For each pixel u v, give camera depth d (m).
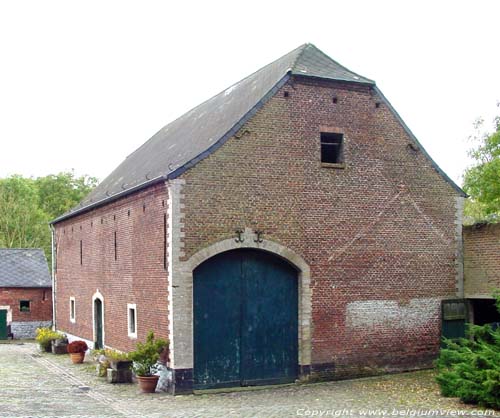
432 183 20.92
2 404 15.62
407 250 20.36
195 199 17.73
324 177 19.42
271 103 18.88
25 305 37.53
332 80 19.64
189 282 17.52
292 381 18.81
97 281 24.69
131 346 20.67
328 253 19.31
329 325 19.17
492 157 24.55
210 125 21.38
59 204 60.75
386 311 19.91
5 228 54.22
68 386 18.75
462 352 16.30
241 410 14.73
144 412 14.68
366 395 16.48
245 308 18.47
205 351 17.86
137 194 20.25
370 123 20.23
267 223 18.56
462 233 21.20
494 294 17.41
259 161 18.59
